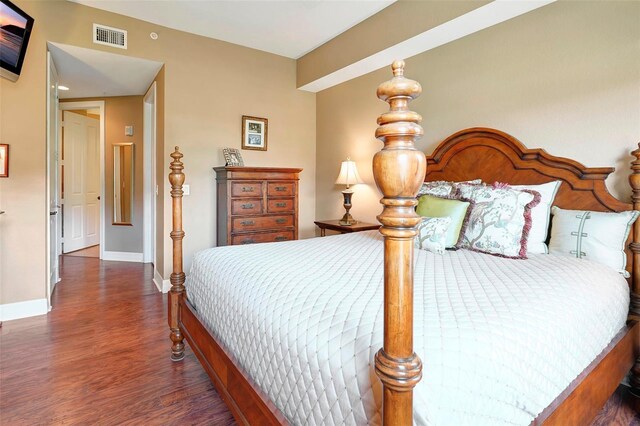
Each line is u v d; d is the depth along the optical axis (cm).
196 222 384
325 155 456
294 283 139
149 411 173
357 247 224
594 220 197
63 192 557
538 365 99
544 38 239
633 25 201
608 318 149
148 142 489
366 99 392
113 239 526
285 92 445
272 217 392
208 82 387
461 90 290
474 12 248
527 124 248
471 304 111
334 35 377
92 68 374
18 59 276
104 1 309
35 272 299
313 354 100
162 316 298
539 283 137
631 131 202
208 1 309
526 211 206
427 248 213
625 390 196
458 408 78
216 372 161
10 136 285
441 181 286
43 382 197
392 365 69
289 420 110
